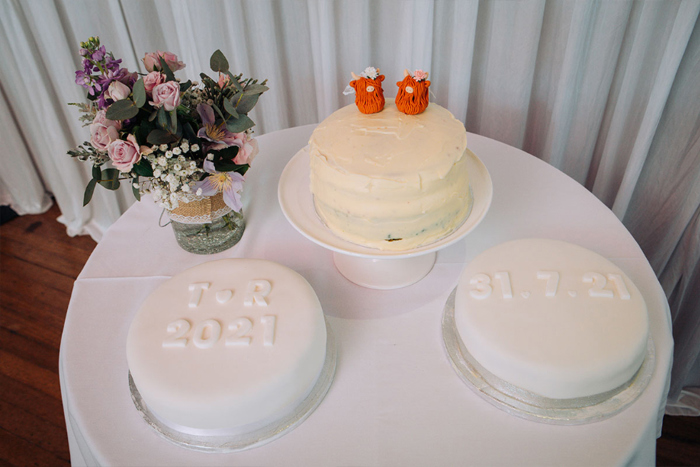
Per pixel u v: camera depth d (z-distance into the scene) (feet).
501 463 2.46
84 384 2.90
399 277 3.41
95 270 3.62
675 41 4.25
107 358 3.04
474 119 6.08
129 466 2.52
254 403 2.47
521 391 2.65
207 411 2.44
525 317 2.70
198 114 3.27
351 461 2.50
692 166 4.95
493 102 5.47
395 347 3.04
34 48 6.29
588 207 3.94
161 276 3.57
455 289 3.34
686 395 5.57
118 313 3.31
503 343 2.60
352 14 5.15
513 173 4.33
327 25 5.15
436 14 5.13
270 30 5.37
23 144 7.93
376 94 3.32
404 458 2.51
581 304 2.74
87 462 2.95
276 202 4.18
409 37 5.15
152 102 3.04
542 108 5.65
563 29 4.89
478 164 3.73
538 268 2.99
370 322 3.20
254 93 3.21
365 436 2.60
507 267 3.02
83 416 2.74
